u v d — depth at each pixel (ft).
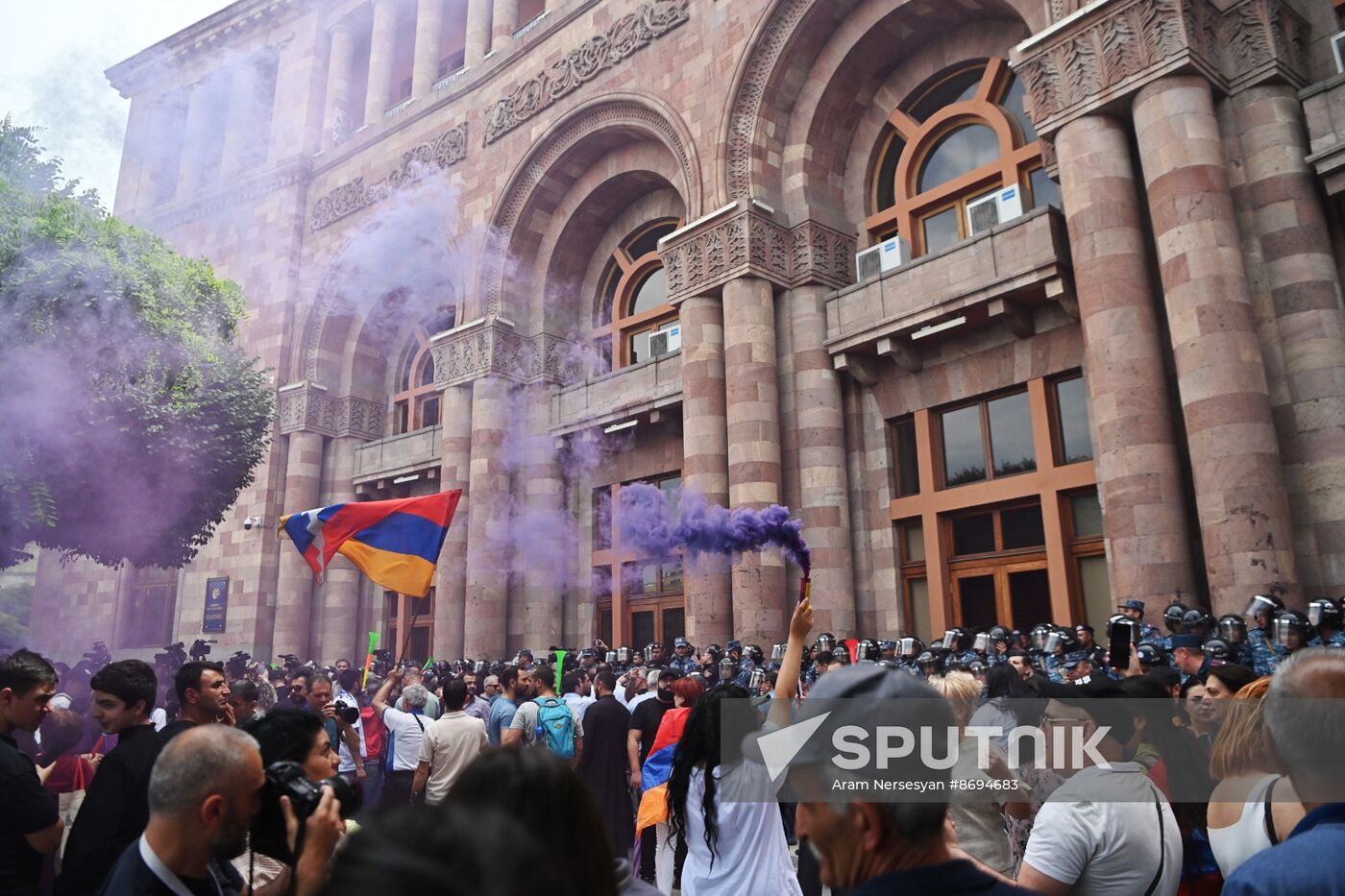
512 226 75.00
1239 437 35.12
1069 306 46.57
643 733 27.78
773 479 53.98
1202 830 13.02
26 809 14.08
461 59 92.12
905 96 58.80
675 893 25.31
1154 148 39.42
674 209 70.54
